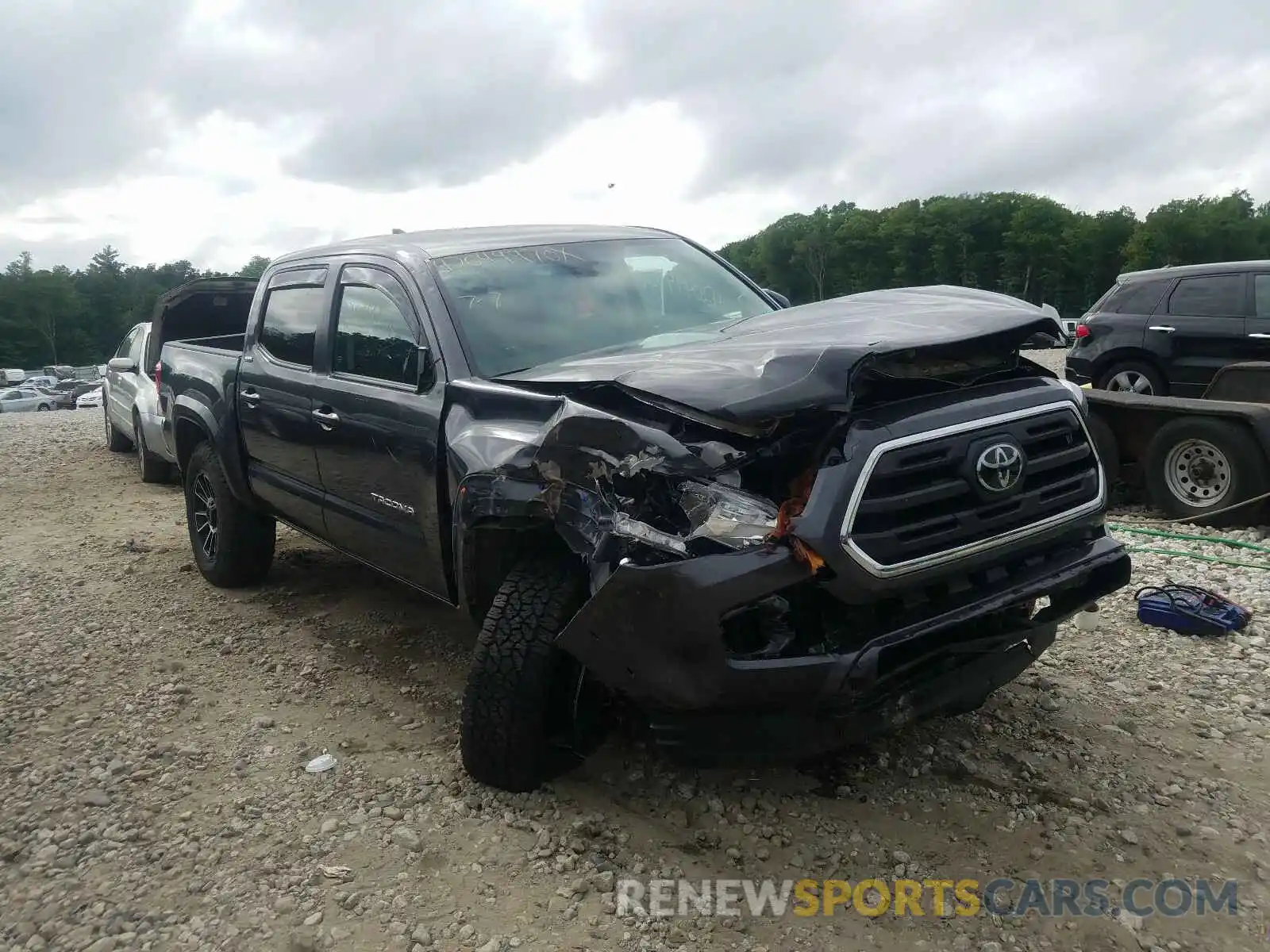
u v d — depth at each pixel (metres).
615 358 3.72
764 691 2.85
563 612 3.33
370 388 4.35
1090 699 4.25
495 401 3.60
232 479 5.73
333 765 3.84
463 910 2.94
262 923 2.91
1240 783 3.55
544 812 3.44
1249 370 7.82
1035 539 3.22
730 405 2.85
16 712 4.43
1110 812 3.36
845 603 2.88
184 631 5.46
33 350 127.31
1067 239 97.69
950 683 3.21
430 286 4.22
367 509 4.45
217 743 4.08
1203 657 4.68
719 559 2.82
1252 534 6.93
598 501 3.04
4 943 2.86
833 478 2.85
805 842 3.24
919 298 3.97
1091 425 7.82
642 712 3.43
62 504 9.41
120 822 3.47
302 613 5.72
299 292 5.24
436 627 5.43
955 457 3.03
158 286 145.62
